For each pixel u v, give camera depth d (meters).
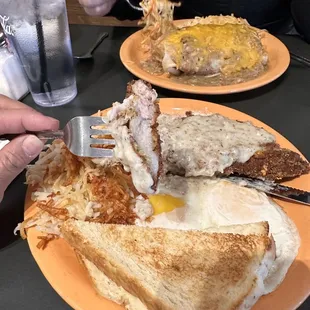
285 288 0.20
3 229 0.25
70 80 0.37
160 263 0.21
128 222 0.26
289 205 0.26
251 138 0.29
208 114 0.32
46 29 0.33
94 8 0.52
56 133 0.24
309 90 0.39
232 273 0.20
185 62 0.42
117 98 0.38
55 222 0.24
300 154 0.28
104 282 0.21
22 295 0.22
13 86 0.37
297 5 0.47
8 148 0.23
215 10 0.55
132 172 0.21
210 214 0.25
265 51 0.44
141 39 0.47
